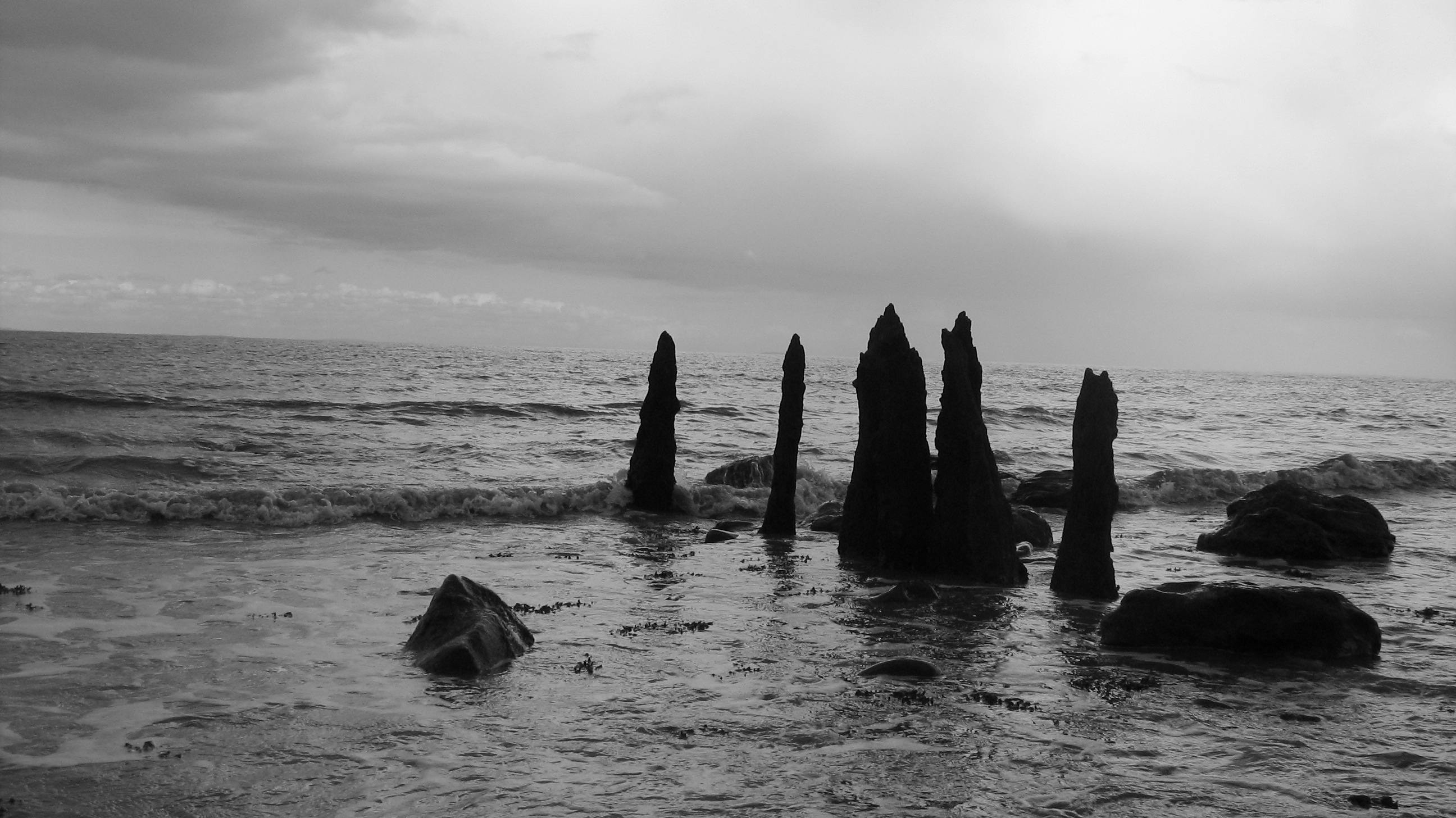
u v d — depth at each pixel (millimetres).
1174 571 22375
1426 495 39688
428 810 9266
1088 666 14328
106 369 89875
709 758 10594
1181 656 14867
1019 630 16406
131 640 14805
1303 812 9430
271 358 131750
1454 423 84625
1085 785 9977
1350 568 23016
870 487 22641
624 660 14328
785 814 9234
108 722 11461
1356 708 12570
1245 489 38781
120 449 39562
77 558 21141
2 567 19922
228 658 14047
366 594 18453
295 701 12297
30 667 13422
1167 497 37344
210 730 11289
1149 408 96188
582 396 79000
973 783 9992
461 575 20469
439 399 68812
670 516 30922
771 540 25797
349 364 120000
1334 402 121500
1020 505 32938
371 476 36188
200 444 41875
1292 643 14914
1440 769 10570
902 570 21266
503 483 35625
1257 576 21719
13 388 60906
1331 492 39844
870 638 15742
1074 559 19219
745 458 35781
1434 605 18891
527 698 12562
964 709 12289
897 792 9750
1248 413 91688
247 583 19062
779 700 12562
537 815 9180
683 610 17672
